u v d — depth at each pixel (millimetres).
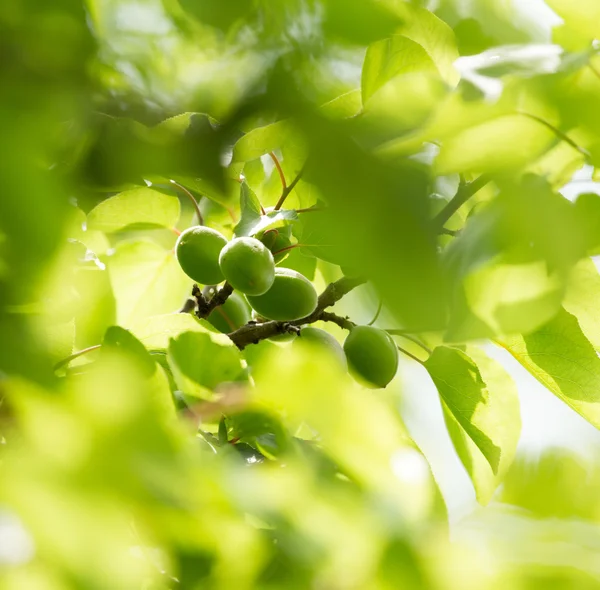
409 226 385
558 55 582
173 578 606
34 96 418
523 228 459
